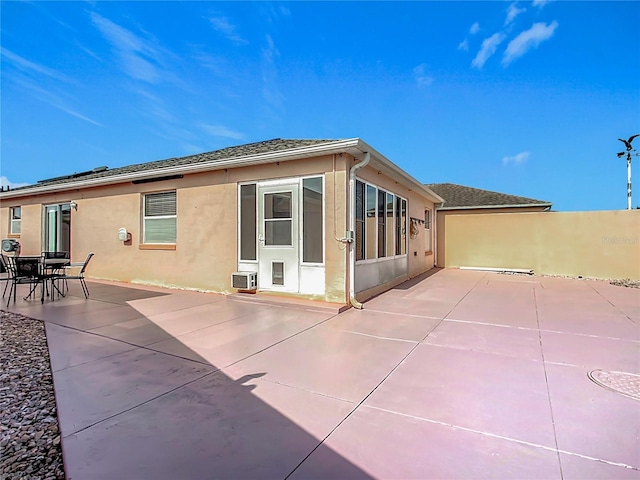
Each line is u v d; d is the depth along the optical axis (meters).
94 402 2.96
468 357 4.10
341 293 6.77
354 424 2.62
